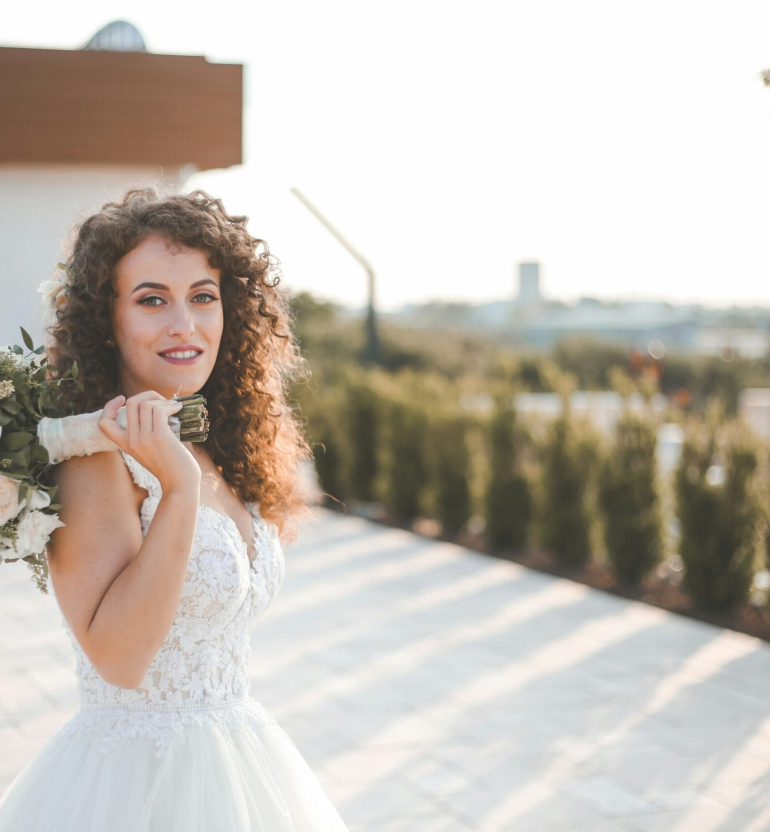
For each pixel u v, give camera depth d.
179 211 1.95
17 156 6.50
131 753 1.83
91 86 6.59
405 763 4.21
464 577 8.01
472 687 5.25
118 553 1.70
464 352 30.52
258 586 2.03
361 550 9.18
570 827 3.64
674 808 3.81
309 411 11.96
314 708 4.88
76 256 1.97
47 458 1.68
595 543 8.26
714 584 6.74
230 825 1.81
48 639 5.95
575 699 5.08
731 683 5.36
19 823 1.83
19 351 1.81
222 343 2.22
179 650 1.88
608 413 9.79
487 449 9.11
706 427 6.97
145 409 1.64
